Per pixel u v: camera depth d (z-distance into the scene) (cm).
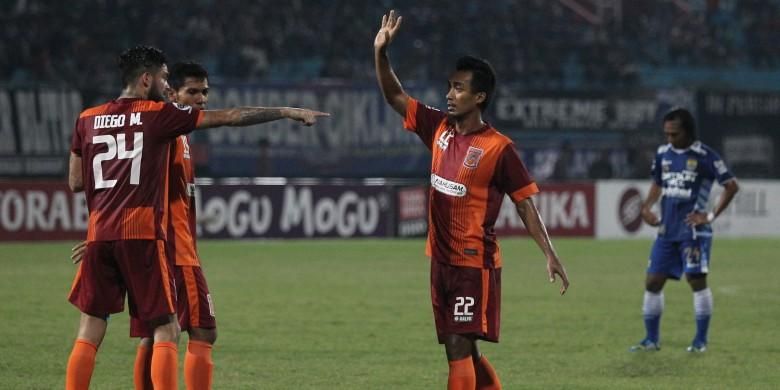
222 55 11319
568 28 13050
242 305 5091
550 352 3894
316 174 9600
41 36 10700
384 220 9338
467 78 2420
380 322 4578
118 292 2455
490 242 2458
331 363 3603
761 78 13488
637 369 3559
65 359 3591
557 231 9762
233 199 8881
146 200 2402
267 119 2433
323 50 11788
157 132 2400
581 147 10175
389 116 9756
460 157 2439
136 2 11394
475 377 2567
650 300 3981
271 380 3288
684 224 3925
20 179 8738
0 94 8644
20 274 6259
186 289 2562
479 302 2439
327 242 8956
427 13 12400
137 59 2458
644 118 10444
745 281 6544
